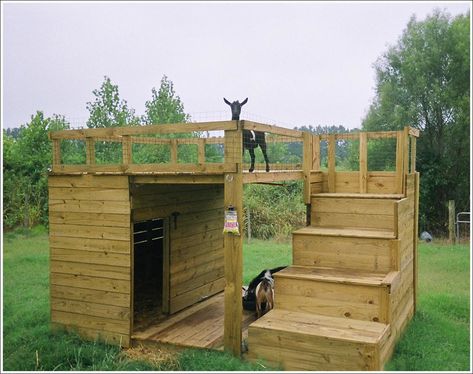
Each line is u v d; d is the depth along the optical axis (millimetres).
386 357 4555
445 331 5844
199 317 6184
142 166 5254
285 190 15695
